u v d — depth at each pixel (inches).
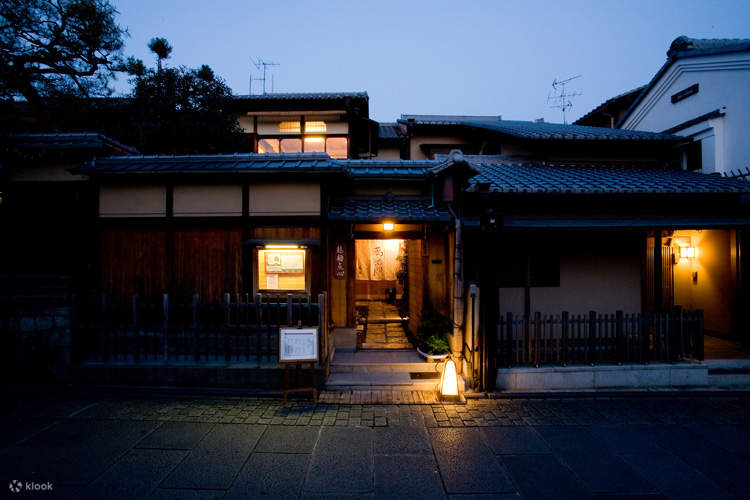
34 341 282.7
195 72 492.4
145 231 331.9
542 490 166.4
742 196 307.4
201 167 325.7
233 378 277.6
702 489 166.6
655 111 489.1
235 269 326.3
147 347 289.9
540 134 409.1
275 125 567.8
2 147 343.0
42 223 360.2
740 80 374.6
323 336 288.8
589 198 309.9
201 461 186.7
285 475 176.4
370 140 618.8
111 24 413.1
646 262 374.3
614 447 202.4
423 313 348.8
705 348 343.6
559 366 283.9
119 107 471.5
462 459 190.9
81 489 164.1
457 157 263.9
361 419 234.1
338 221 323.6
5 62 362.3
